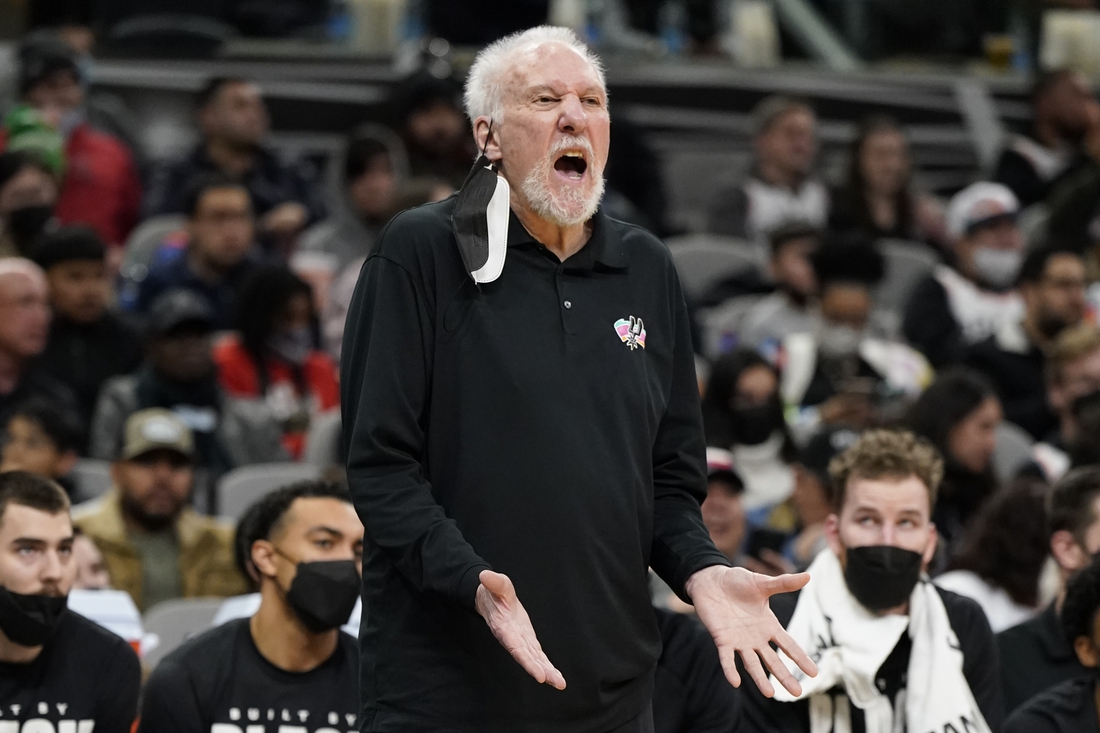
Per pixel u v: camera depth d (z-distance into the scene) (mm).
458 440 9492
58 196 29141
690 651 13969
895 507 13469
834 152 40562
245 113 31141
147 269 28516
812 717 13578
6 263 23156
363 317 9688
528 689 9398
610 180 33969
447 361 9555
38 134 28844
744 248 31781
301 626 13938
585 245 9977
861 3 45594
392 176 29641
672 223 36156
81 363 24094
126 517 20109
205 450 22984
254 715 13797
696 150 39156
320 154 37656
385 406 9406
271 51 38344
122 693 13867
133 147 33906
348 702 14039
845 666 13375
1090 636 13469
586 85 9734
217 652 13984
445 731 9445
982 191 30219
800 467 19688
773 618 9320
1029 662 15523
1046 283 27047
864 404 22906
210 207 27172
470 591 8797
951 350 28984
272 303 24656
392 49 40656
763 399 22484
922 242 33500
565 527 9398
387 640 9633
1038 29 44844
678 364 10352
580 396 9586
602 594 9492
